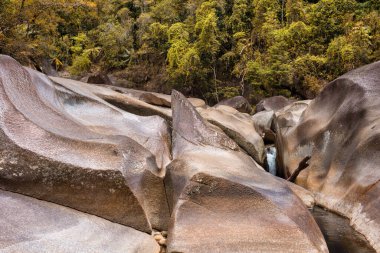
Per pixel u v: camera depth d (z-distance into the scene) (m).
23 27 22.92
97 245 5.38
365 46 27.56
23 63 21.11
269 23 34.06
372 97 10.26
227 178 6.52
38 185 5.96
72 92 9.30
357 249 7.13
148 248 5.93
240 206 6.30
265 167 12.84
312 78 29.53
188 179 6.54
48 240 5.05
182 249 5.78
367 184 8.34
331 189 9.67
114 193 6.15
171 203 7.01
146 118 10.38
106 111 9.64
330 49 28.91
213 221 6.16
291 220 6.13
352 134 10.02
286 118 15.41
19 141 5.98
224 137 9.37
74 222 5.66
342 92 11.56
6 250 4.57
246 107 23.64
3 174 5.88
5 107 6.20
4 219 5.14
